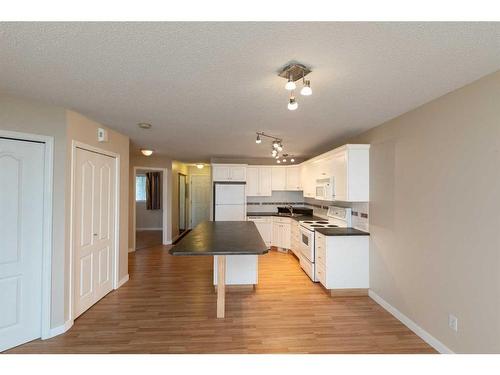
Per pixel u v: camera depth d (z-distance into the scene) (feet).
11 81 6.59
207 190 29.27
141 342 7.97
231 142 14.69
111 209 11.98
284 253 19.54
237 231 11.91
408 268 8.92
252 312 10.04
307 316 9.73
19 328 7.79
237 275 12.19
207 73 6.13
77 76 6.31
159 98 7.78
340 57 5.35
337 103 8.14
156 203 29.91
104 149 11.13
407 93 7.31
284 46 4.95
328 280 11.60
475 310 6.40
